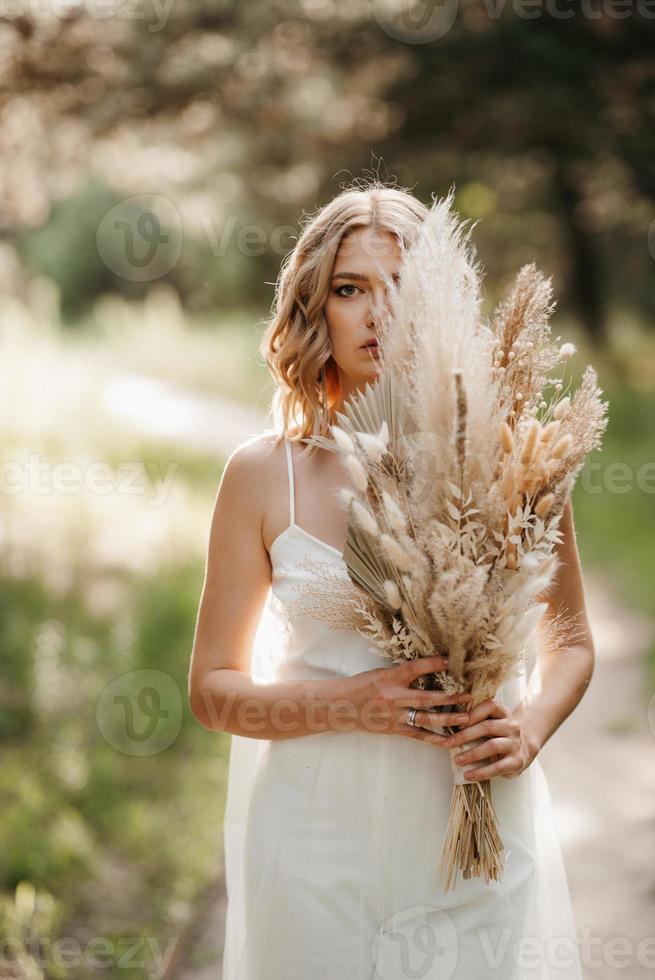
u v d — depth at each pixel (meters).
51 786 5.83
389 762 2.86
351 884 2.84
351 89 17.33
